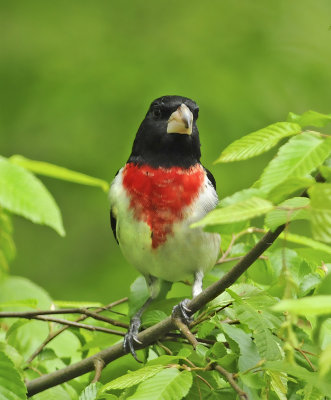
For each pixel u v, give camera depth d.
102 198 12.23
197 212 6.89
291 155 3.69
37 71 12.34
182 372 3.94
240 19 12.93
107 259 12.20
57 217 5.79
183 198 6.87
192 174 6.98
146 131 7.11
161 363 4.18
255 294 4.63
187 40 12.49
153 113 7.16
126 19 13.05
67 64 12.34
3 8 13.20
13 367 4.54
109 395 4.24
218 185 11.52
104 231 12.48
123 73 12.00
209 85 11.73
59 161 11.76
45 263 12.23
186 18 12.92
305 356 4.35
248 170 11.73
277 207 3.29
